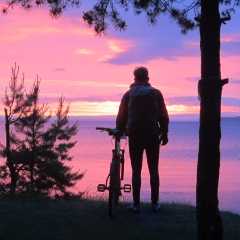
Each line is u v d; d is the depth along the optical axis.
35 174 14.88
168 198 39.03
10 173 14.95
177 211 10.85
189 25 10.23
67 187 14.69
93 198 13.52
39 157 14.95
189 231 9.33
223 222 10.46
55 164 14.86
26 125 15.13
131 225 9.67
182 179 64.06
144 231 9.29
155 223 9.88
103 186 10.20
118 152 10.58
